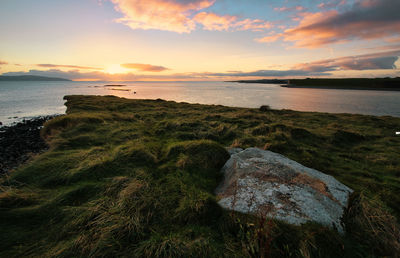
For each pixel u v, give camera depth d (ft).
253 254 8.11
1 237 9.48
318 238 8.32
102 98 106.52
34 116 75.05
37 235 9.85
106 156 20.02
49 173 16.75
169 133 33.09
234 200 11.68
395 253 8.31
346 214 10.39
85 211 11.44
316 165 20.26
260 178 13.42
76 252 8.75
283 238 8.46
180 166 17.92
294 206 10.44
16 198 12.44
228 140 31.22
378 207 11.05
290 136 30.99
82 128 32.12
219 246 8.82
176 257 8.20
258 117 53.52
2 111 86.79
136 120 44.06
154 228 10.36
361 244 8.75
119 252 8.73
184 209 11.51
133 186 14.07
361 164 21.44
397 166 20.43
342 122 52.06
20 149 31.63
